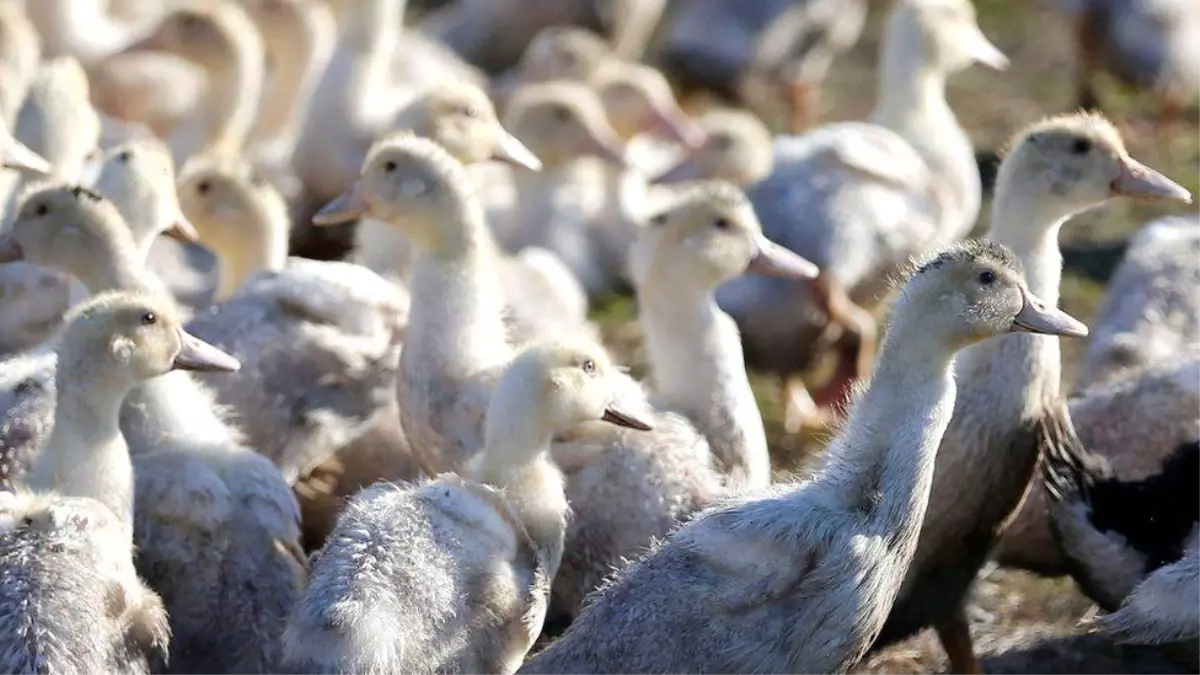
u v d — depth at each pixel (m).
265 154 18.77
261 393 12.80
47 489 10.95
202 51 18.12
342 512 11.30
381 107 18.64
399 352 13.06
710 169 18.91
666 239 12.90
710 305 13.01
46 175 15.38
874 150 16.20
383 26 18.48
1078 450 12.06
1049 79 23.69
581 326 15.16
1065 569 12.79
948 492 11.91
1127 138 21.66
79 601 9.74
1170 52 21.25
